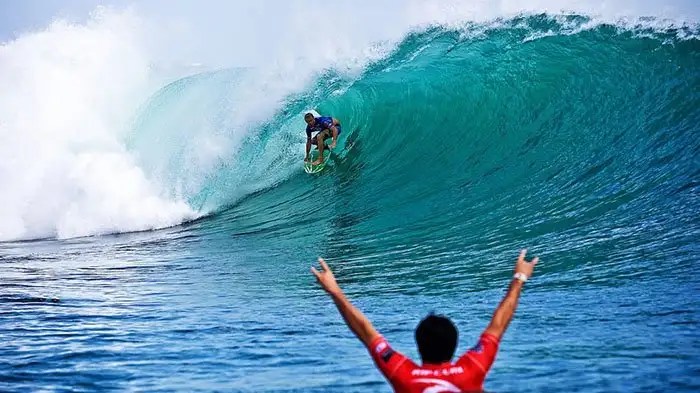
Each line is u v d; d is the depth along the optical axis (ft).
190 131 203.62
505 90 187.21
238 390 63.10
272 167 199.00
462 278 109.29
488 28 205.26
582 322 79.56
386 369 43.73
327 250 137.18
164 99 212.23
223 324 90.48
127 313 99.25
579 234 123.44
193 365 72.79
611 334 73.72
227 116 205.77
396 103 198.39
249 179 196.95
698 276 94.68
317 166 191.42
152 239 167.12
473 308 91.76
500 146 174.09
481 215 144.97
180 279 123.75
